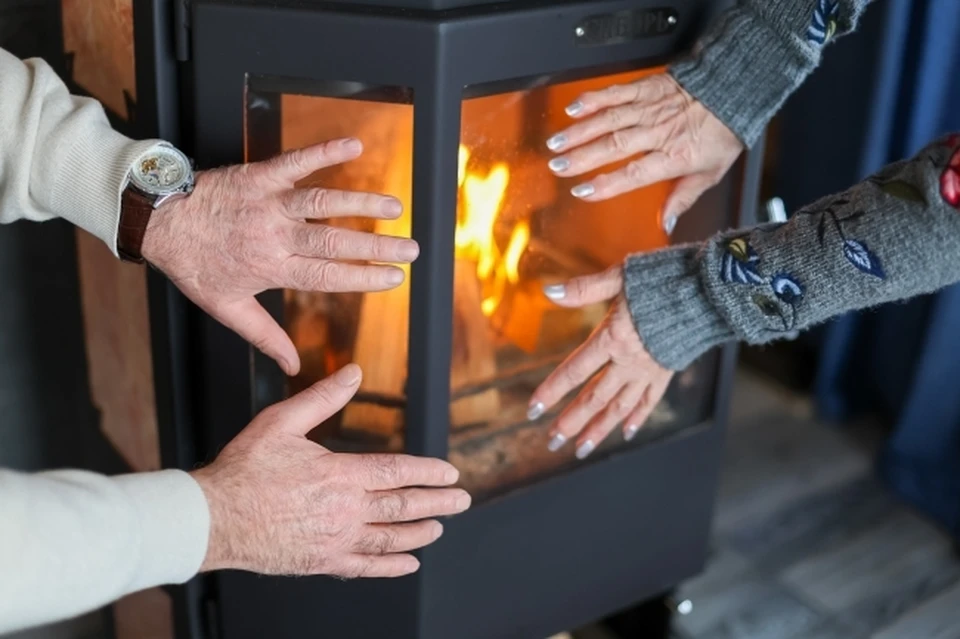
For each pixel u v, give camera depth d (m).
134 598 1.41
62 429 1.53
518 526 1.25
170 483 0.86
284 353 1.07
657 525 1.38
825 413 2.12
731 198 1.26
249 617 1.24
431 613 1.22
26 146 0.99
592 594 1.37
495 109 1.09
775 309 1.04
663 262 1.10
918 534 1.87
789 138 2.11
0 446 1.50
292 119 1.06
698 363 1.33
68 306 1.44
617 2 1.09
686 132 1.15
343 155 0.98
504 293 1.20
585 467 1.27
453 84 1.00
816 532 1.86
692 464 1.37
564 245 1.22
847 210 1.00
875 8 1.86
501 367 1.24
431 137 1.01
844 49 1.94
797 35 1.11
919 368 1.87
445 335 1.09
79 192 0.99
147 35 1.03
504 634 1.31
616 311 1.11
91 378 1.42
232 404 1.14
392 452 1.16
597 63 1.11
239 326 1.05
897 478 1.95
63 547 0.77
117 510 0.81
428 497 0.99
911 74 1.83
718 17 1.15
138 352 1.24
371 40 0.99
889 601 1.73
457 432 1.22
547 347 1.26
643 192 1.24
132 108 1.11
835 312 1.03
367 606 1.21
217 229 0.99
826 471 2.01
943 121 1.86
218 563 0.89
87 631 1.59
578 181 1.19
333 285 0.99
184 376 1.16
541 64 1.06
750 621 1.68
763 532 1.86
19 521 0.76
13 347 1.45
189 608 1.26
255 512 0.90
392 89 1.02
